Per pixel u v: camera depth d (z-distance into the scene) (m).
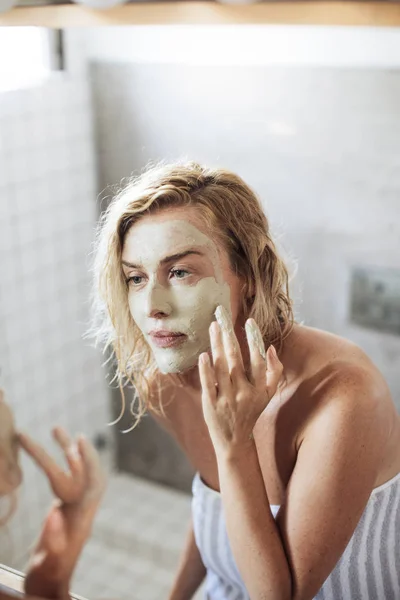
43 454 0.58
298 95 1.68
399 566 0.79
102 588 1.80
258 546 0.64
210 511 0.83
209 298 0.66
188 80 1.81
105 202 2.04
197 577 0.99
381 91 1.58
